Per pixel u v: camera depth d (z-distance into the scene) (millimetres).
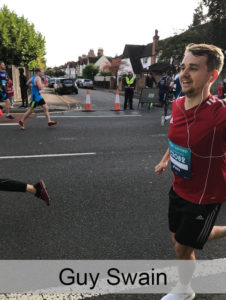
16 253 2713
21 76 13539
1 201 3766
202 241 1936
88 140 7348
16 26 18656
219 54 1723
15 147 6578
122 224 3246
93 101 19531
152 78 17438
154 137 7805
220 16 24297
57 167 5207
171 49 24625
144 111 13672
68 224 3229
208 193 1871
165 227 3197
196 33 24500
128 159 5734
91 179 4613
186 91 1761
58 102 17312
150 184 4430
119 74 53281
